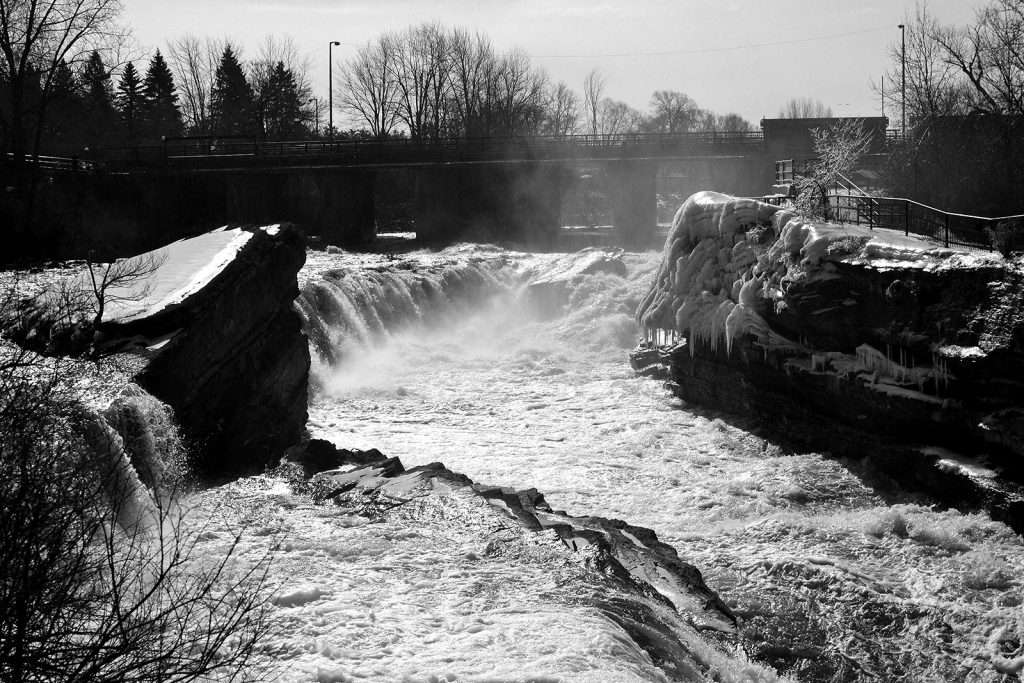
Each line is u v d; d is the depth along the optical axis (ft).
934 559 58.59
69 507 23.91
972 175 135.44
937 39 156.66
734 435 86.38
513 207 220.02
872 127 191.62
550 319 139.13
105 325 57.06
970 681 46.70
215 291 62.54
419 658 25.85
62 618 20.89
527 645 26.89
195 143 272.51
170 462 50.75
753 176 213.87
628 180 220.64
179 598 23.73
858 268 77.25
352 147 216.95
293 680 23.82
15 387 24.93
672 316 99.66
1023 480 63.62
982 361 65.72
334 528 38.40
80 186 173.17
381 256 173.68
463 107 309.83
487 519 40.01
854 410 75.92
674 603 38.73
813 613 51.47
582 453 81.76
